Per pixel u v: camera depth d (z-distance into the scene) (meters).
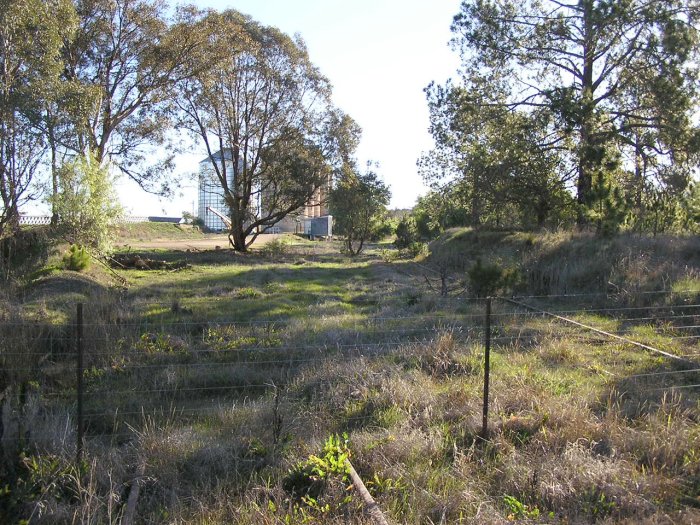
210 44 31.64
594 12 21.73
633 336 9.38
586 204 20.36
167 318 10.83
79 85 21.97
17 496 4.05
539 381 6.66
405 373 6.90
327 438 5.18
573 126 21.56
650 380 6.92
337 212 38.22
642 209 20.89
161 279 20.39
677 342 9.00
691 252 14.82
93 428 5.63
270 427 5.38
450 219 33.47
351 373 6.70
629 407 5.83
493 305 12.18
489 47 24.06
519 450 4.95
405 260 29.12
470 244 24.62
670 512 4.01
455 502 4.14
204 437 5.18
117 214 23.14
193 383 7.02
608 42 22.97
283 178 37.94
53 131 20.41
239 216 38.53
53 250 19.44
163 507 4.17
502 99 25.28
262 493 4.27
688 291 11.19
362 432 5.36
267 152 36.88
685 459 4.68
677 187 22.06
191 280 19.73
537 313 11.36
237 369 7.35
